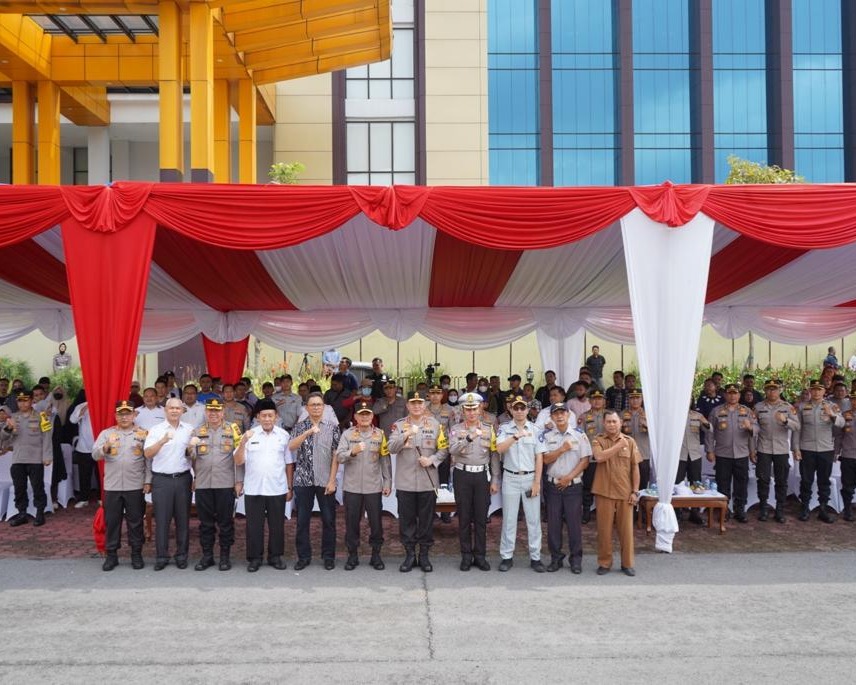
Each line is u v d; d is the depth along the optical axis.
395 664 5.32
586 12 29.27
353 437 7.92
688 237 8.15
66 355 21.44
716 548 8.75
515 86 28.70
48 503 11.01
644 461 10.09
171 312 15.73
